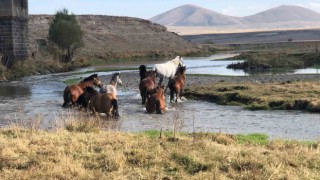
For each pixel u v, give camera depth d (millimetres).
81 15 128750
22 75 47625
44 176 8078
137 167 8688
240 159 9039
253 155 9500
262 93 24844
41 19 111250
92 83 23250
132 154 9562
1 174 8188
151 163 8867
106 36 116938
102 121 17797
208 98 25453
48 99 26859
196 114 20281
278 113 20359
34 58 57312
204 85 30016
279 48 111062
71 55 72500
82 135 11555
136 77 39938
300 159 9312
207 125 17469
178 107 22562
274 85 28016
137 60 87562
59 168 8422
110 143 10656
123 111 20984
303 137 14984
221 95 24875
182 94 26719
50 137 11242
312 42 134250
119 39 117688
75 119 14875
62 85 36562
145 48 114250
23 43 55219
